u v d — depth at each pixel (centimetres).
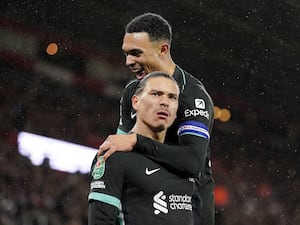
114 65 3144
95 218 609
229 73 3403
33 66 2864
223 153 3466
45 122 2731
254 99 3541
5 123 2545
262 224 3123
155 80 644
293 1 2852
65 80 2970
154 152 627
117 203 611
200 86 712
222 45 3206
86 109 3000
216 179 3281
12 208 1958
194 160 645
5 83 2748
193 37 3139
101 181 615
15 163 2289
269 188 3447
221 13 2992
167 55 718
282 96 3553
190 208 639
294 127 3628
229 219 3017
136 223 609
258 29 3089
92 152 2845
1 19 2758
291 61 3303
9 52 2792
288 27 3038
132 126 730
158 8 2955
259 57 3297
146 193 617
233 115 3512
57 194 2202
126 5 2920
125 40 716
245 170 3469
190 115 680
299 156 3603
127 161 619
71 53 2988
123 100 743
